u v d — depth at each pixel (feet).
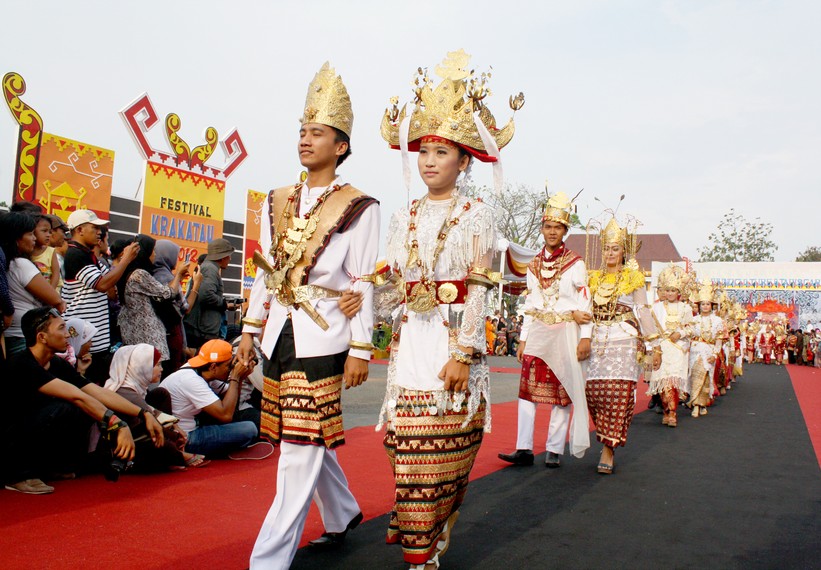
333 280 10.44
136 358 16.76
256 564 9.62
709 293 35.12
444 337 10.16
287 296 10.36
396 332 10.94
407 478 9.81
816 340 102.12
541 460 20.70
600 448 23.34
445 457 9.89
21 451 14.06
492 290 10.41
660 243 175.11
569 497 16.01
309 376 10.08
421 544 9.66
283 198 11.08
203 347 19.10
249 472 17.03
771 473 19.24
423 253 10.32
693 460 21.17
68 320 17.28
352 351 10.37
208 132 52.90
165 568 10.26
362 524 13.08
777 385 57.52
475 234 10.17
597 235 21.94
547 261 20.16
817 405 40.40
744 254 190.70
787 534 13.26
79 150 42.32
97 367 18.75
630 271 20.18
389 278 11.40
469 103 10.54
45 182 40.50
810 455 22.35
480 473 18.54
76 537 11.45
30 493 13.99
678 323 30.45
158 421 16.29
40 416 14.14
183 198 50.78
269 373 10.56
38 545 10.95
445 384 9.80
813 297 113.70
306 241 10.37
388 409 10.53
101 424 14.85
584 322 19.17
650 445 24.13
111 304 20.86
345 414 28.53
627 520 14.10
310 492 10.09
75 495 14.10
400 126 11.17
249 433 18.74
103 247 21.44
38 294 16.14
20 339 15.87
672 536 13.03
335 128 10.69
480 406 10.48
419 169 10.77
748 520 14.24
